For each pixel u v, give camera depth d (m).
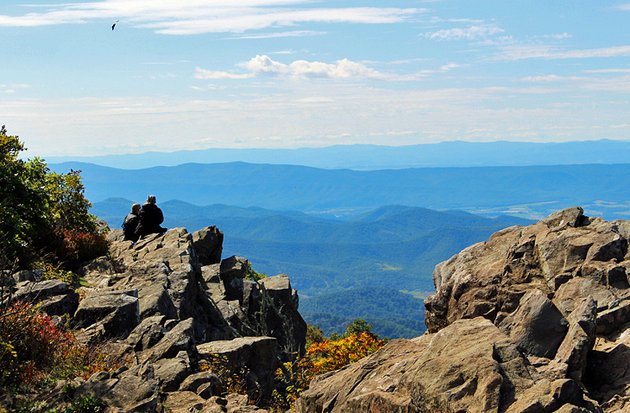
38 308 18.28
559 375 10.12
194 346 17.81
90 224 33.94
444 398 9.53
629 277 13.00
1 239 24.39
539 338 11.24
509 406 9.17
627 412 10.02
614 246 14.02
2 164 27.28
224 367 19.23
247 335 27.98
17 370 13.53
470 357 10.05
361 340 23.91
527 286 14.38
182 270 26.97
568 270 14.10
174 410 13.64
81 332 18.41
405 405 9.94
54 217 31.05
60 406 12.32
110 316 19.06
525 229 16.69
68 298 20.20
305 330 33.22
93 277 26.97
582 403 9.20
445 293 16.36
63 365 14.90
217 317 26.97
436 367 10.16
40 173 29.80
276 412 19.00
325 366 23.27
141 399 12.59
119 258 30.22
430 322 16.77
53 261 27.97
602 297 12.77
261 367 20.94
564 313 12.80
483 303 14.82
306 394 12.26
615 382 10.78
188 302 25.08
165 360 16.78
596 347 11.75
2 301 14.91
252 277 32.97
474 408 9.23
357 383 11.67
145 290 23.53
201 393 14.85
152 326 18.53
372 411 10.45
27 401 12.65
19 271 23.55
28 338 14.63
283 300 31.77
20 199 27.56
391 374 11.34
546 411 8.88
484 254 16.62
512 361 10.01
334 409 11.40
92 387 12.88
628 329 11.90
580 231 15.05
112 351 17.23
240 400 14.67
